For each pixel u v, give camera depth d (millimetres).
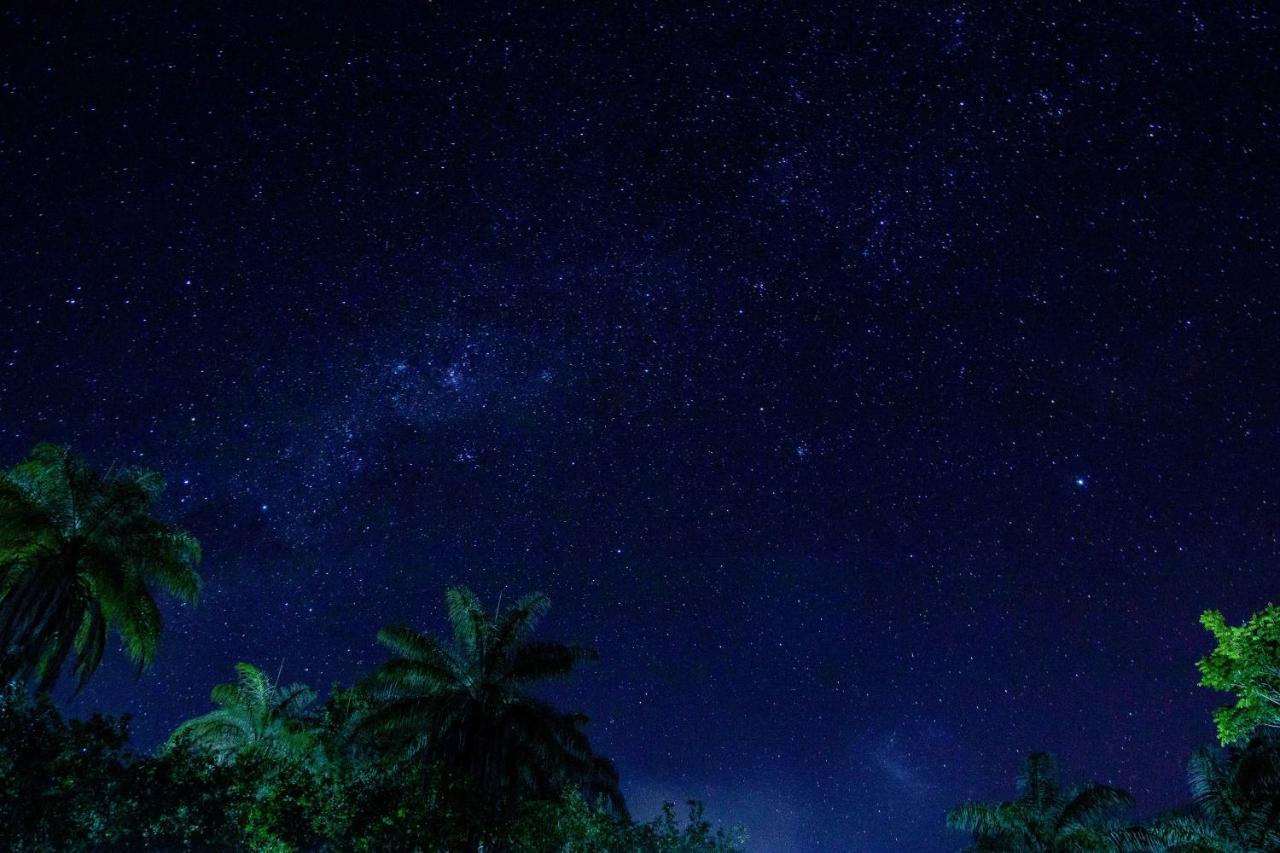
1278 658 13852
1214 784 26500
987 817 34688
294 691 32906
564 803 23438
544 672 26703
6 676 16703
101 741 13203
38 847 12031
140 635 24000
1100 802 33094
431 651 26797
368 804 16703
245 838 15531
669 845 28734
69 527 23406
